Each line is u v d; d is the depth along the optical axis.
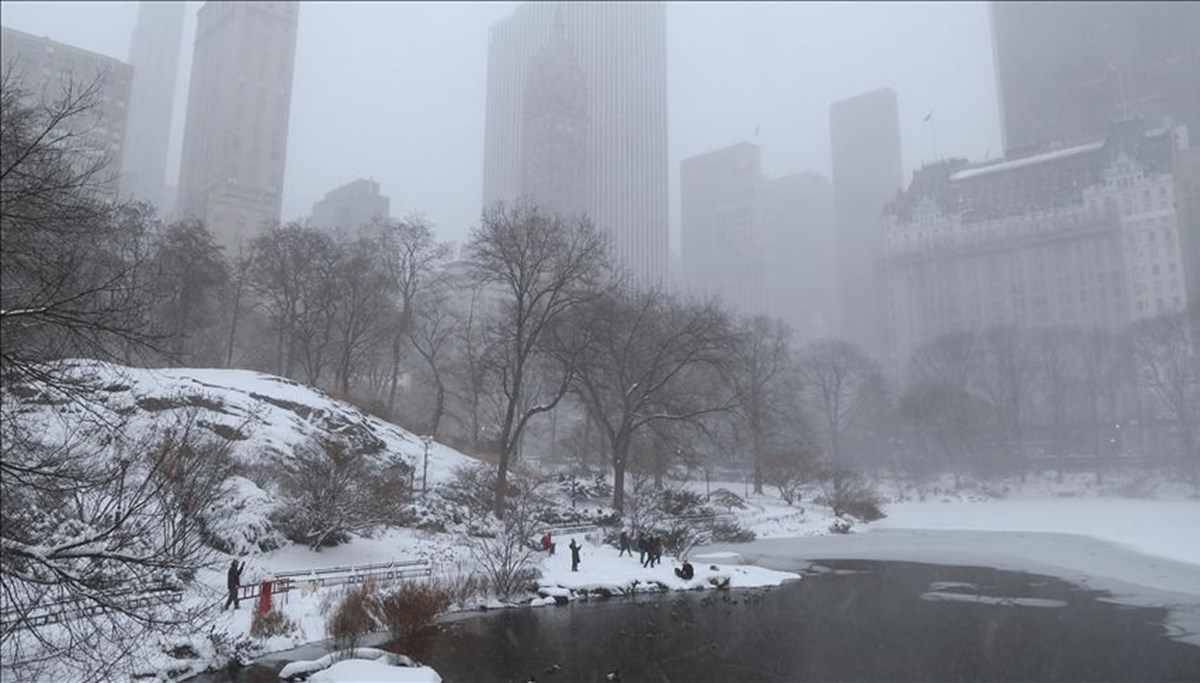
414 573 26.59
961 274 145.25
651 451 60.50
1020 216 135.75
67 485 10.30
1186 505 65.31
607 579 28.00
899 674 16.61
